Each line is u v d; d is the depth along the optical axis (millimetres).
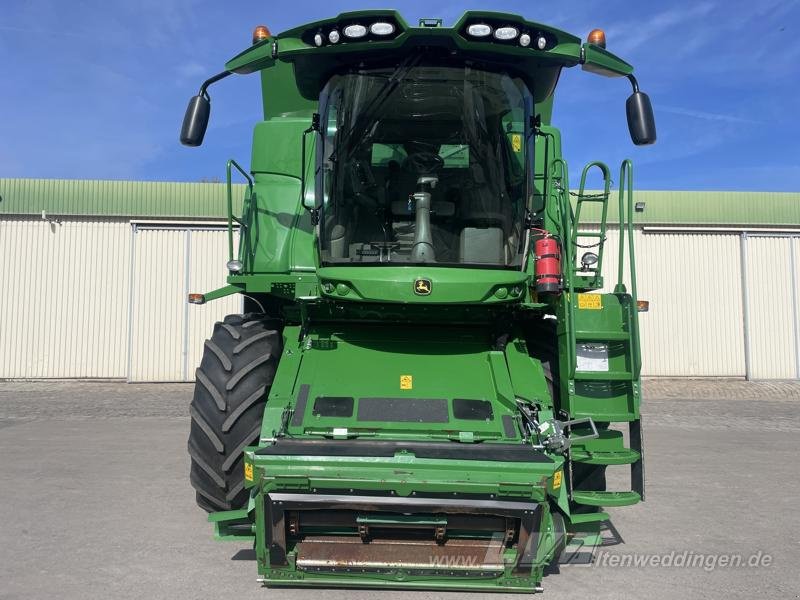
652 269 17906
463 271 4438
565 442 3898
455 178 4730
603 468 4578
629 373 4203
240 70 4707
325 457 3592
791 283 18188
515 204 4781
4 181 16766
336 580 3699
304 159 4941
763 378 18000
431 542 3785
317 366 4512
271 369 4590
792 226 18219
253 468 3615
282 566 3686
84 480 6832
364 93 4637
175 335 17016
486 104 4676
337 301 4547
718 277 18062
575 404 4223
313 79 4895
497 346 4758
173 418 11492
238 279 4996
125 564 4430
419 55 4551
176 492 6383
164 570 4320
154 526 5297
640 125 4562
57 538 4961
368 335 4820
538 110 6152
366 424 4070
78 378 16922
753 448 9242
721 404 14195
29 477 6938
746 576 4383
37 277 16859
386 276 4371
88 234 17000
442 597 3896
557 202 5293
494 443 3994
